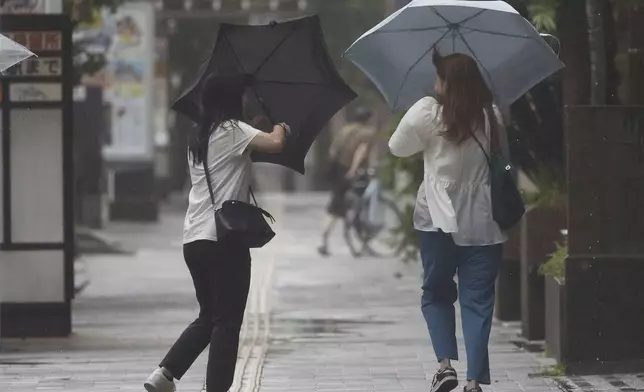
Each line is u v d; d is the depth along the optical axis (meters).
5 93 30.41
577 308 24.09
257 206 19.23
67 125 30.50
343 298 40.28
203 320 19.88
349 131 58.16
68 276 30.69
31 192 30.58
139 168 82.00
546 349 26.86
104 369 25.84
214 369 19.27
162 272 50.97
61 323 30.72
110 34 62.91
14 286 30.62
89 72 41.69
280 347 29.03
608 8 26.91
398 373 25.14
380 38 21.05
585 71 28.38
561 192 29.95
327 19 95.69
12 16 30.19
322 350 28.50
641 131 23.67
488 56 21.34
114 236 72.06
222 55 19.98
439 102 19.67
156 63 92.94
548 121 30.28
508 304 33.06
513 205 19.67
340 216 57.94
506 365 25.64
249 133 19.09
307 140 20.42
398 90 22.00
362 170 57.66
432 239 19.84
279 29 19.73
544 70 21.44
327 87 20.19
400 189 48.25
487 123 19.66
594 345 24.16
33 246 30.59
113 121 80.50
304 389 23.34
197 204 19.22
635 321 24.03
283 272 49.75
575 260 24.02
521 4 26.69
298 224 82.44
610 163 23.77
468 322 19.77
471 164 19.64
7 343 29.77
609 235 23.94
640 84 26.83
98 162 72.06
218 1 87.88
